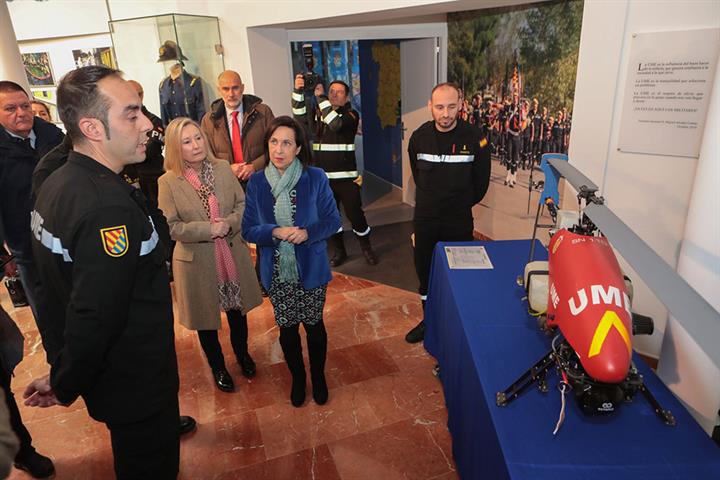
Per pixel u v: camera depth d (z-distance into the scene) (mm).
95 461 2137
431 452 2082
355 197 3922
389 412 2334
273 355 2857
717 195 1725
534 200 3621
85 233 1149
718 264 1745
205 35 4051
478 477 1382
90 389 1313
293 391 2387
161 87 4070
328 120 3643
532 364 1443
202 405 2443
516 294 1870
